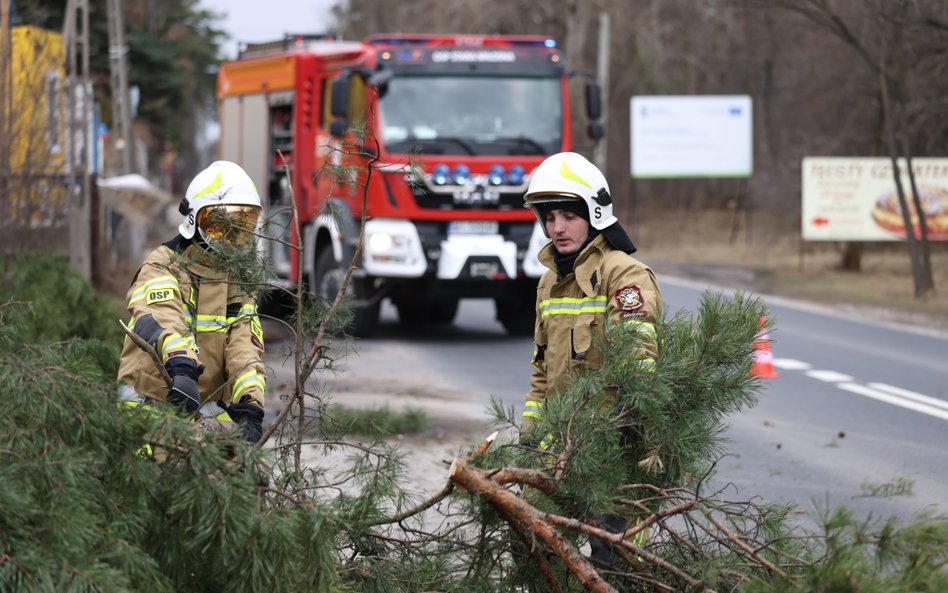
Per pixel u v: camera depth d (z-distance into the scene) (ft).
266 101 68.74
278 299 16.98
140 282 16.51
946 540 13.34
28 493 11.89
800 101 155.43
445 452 31.55
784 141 161.58
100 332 33.58
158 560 13.29
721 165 136.98
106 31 122.52
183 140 229.04
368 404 38.60
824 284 92.79
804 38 125.08
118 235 82.07
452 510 23.89
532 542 14.84
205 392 17.03
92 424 12.92
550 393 17.24
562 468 15.11
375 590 15.56
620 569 15.19
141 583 12.52
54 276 34.47
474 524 16.03
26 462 12.23
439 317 68.54
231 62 75.97
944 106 102.22
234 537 12.96
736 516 15.84
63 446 12.55
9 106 50.19
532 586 15.75
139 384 16.74
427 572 15.84
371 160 16.52
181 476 13.26
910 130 110.52
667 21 165.58
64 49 60.29
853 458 32.63
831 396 43.55
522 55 57.62
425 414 35.14
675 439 15.44
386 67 55.83
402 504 15.96
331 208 16.71
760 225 160.86
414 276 55.26
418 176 16.72
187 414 14.23
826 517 13.91
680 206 192.85
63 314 32.81
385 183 54.95
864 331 64.59
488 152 56.08
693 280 98.02
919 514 14.01
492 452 15.61
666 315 16.67
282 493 14.15
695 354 15.80
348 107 55.88
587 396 15.40
